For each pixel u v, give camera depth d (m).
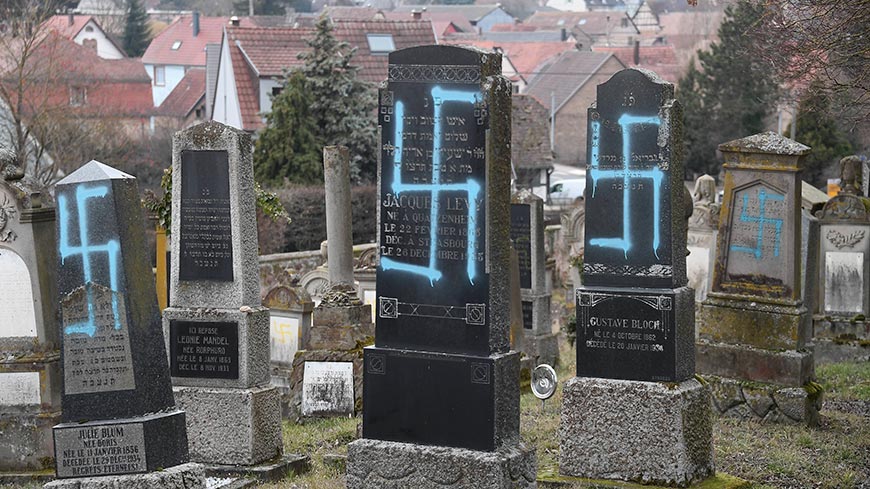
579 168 69.44
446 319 9.10
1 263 11.48
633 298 10.49
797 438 12.70
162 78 76.56
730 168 13.88
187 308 11.77
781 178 13.57
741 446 12.27
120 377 8.70
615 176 10.60
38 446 11.46
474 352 9.02
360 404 14.92
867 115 14.80
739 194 13.86
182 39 77.31
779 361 13.52
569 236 27.41
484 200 8.95
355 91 40.56
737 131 49.09
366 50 52.31
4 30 35.12
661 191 10.45
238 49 50.91
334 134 40.25
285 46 50.91
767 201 13.68
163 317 11.80
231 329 11.63
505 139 9.15
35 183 11.55
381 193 9.27
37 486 10.93
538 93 72.12
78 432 8.68
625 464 10.48
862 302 18.42
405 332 9.23
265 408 11.73
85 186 8.66
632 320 10.51
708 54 49.16
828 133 40.69
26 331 11.54
